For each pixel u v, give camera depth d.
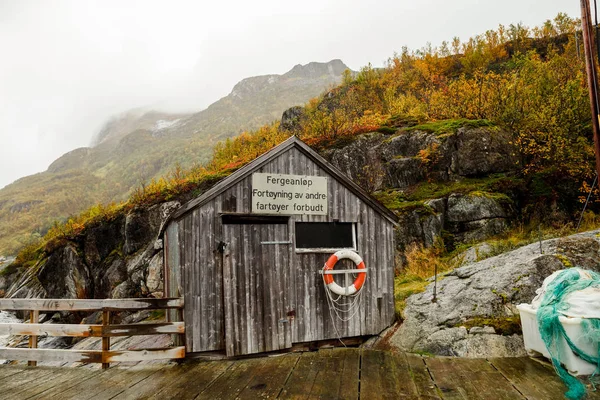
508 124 18.05
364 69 32.88
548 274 8.25
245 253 7.59
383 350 7.83
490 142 16.97
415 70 31.92
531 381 5.77
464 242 14.62
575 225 13.89
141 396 5.54
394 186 17.95
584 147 15.89
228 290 7.34
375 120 21.88
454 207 15.20
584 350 5.59
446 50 35.72
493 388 5.56
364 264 8.45
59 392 5.73
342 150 19.50
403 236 14.88
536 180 15.80
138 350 6.89
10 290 23.23
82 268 18.86
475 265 10.07
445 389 5.59
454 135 17.38
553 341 5.88
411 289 10.16
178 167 23.66
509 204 15.14
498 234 14.48
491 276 8.93
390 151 18.64
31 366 7.05
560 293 6.25
